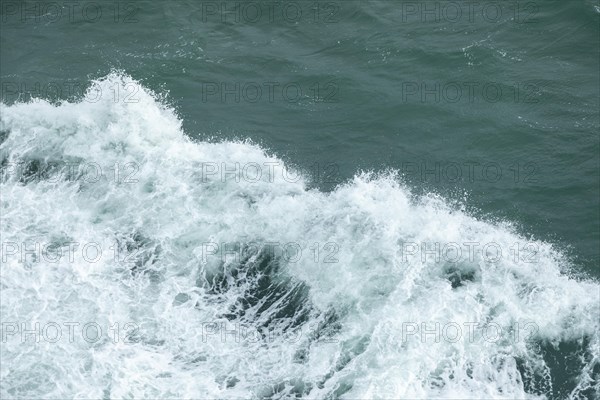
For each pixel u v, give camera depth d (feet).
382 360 136.67
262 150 193.26
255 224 165.17
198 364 136.15
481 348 141.18
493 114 203.21
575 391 136.15
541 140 194.49
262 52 230.48
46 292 145.79
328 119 205.67
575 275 159.12
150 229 164.45
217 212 168.35
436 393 132.67
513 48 224.53
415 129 201.26
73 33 239.30
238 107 209.67
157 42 234.17
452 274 153.89
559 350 142.82
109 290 148.46
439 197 178.50
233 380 134.00
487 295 150.20
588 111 201.26
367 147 196.44
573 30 227.81
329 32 238.07
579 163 187.11
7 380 128.77
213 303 149.69
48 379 129.39
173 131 193.57
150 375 132.77
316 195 175.63
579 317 147.84
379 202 168.66
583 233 169.58
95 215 167.94
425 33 232.94
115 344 137.08
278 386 133.28
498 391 134.82
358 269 153.28
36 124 192.85
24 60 227.61
